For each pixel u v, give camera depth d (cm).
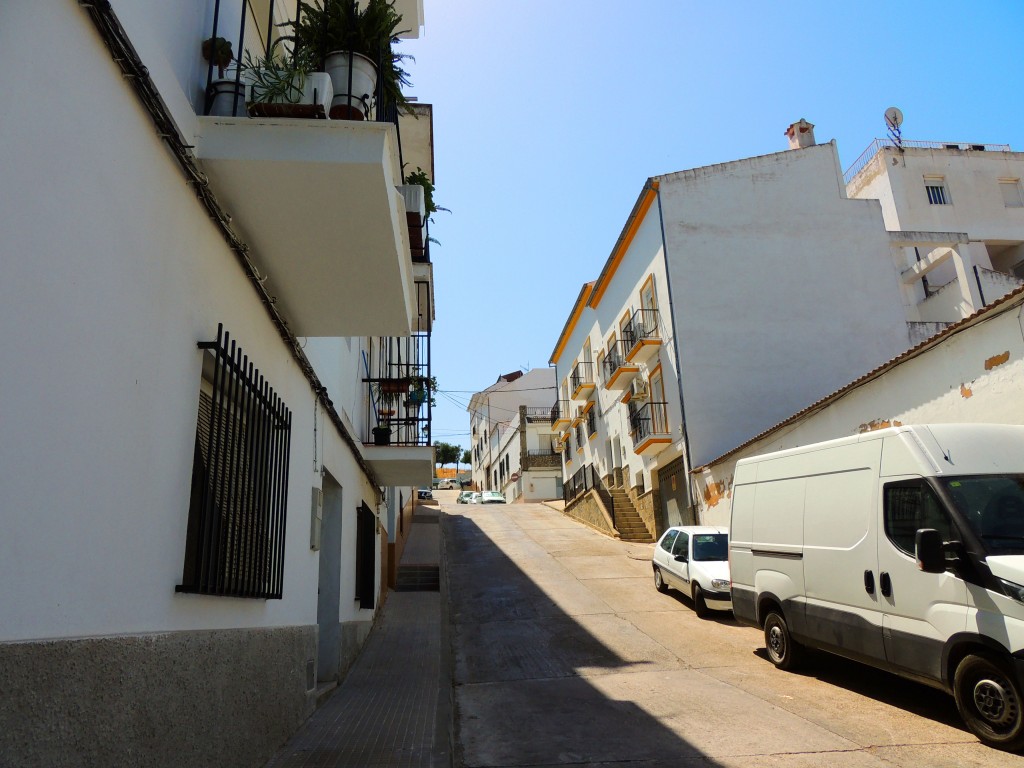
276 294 590
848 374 2045
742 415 1986
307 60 467
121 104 307
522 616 1305
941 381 1036
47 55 245
